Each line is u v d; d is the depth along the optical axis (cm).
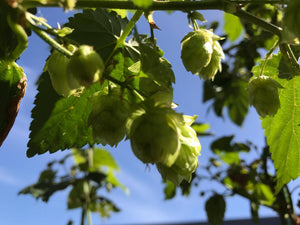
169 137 25
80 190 85
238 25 62
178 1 28
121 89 28
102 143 29
